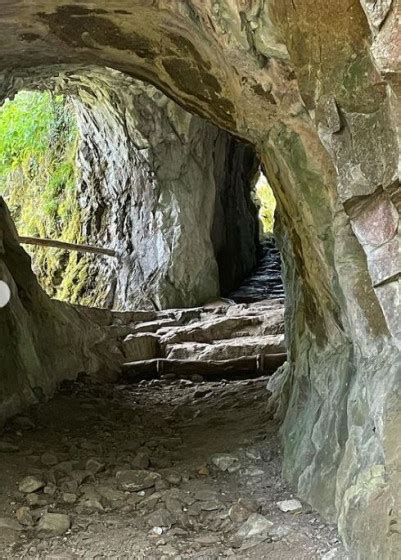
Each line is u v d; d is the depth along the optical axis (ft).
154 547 9.91
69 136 37.55
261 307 29.73
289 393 15.74
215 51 11.07
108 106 31.32
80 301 34.17
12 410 17.19
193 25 10.96
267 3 9.25
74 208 35.88
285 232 15.53
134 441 16.12
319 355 12.57
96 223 34.60
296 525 10.22
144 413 19.62
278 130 11.37
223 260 38.06
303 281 13.07
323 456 11.06
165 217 32.30
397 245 8.70
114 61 14.25
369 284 9.71
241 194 42.34
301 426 12.67
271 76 10.37
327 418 11.29
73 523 10.81
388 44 7.57
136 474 12.91
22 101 40.24
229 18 9.81
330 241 10.85
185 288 31.91
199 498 11.73
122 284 32.89
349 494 8.84
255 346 25.48
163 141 31.86
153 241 32.37
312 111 9.50
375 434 8.89
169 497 11.62
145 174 32.50
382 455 8.44
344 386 10.89
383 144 8.57
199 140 32.58
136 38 12.66
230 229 39.78
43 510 11.12
